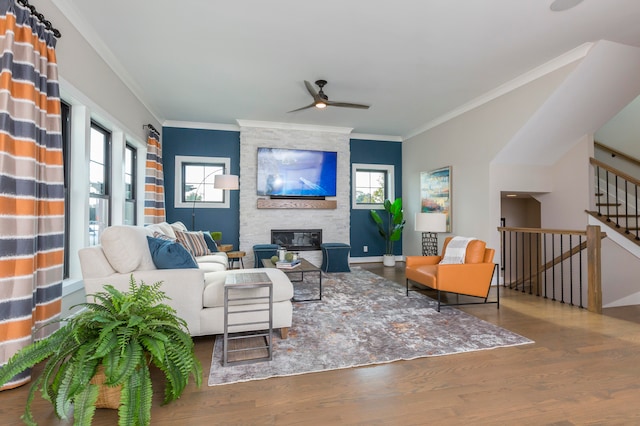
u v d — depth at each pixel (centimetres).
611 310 353
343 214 658
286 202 622
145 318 163
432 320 311
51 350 146
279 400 176
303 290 430
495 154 463
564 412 167
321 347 246
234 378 199
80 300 291
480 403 175
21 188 192
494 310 347
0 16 190
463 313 335
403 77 412
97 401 162
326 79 417
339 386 191
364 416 163
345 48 339
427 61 369
